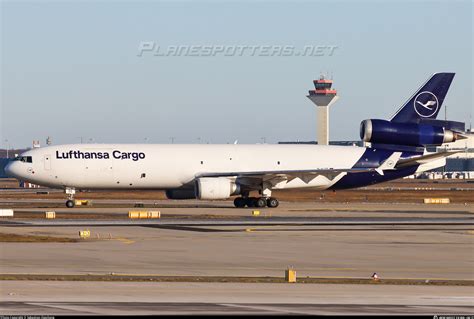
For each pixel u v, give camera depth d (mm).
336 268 139250
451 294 110000
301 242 178375
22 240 177250
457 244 177000
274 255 155625
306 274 131125
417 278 128250
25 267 134875
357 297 105312
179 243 174500
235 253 158000
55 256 150625
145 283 116000
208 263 143250
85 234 186000
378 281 122562
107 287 111500
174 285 114625
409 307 97438
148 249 163000
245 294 106812
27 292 106125
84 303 96938
